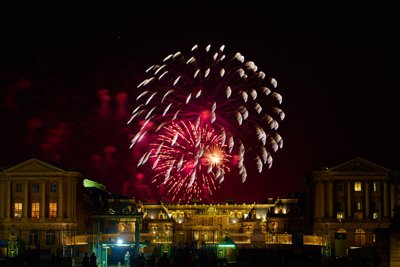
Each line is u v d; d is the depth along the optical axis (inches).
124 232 7780.5
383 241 3614.7
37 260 4586.6
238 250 5492.1
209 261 4190.5
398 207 3676.2
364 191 7637.8
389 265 3587.6
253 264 4712.1
